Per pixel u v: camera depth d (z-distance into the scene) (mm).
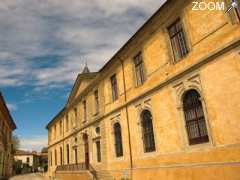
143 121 17469
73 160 30875
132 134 18344
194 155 12664
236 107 10648
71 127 32688
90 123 25859
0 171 30281
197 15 13164
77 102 30766
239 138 10438
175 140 14055
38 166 87688
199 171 12211
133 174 17656
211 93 11930
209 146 11844
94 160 24234
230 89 10984
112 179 19969
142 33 17484
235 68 10844
